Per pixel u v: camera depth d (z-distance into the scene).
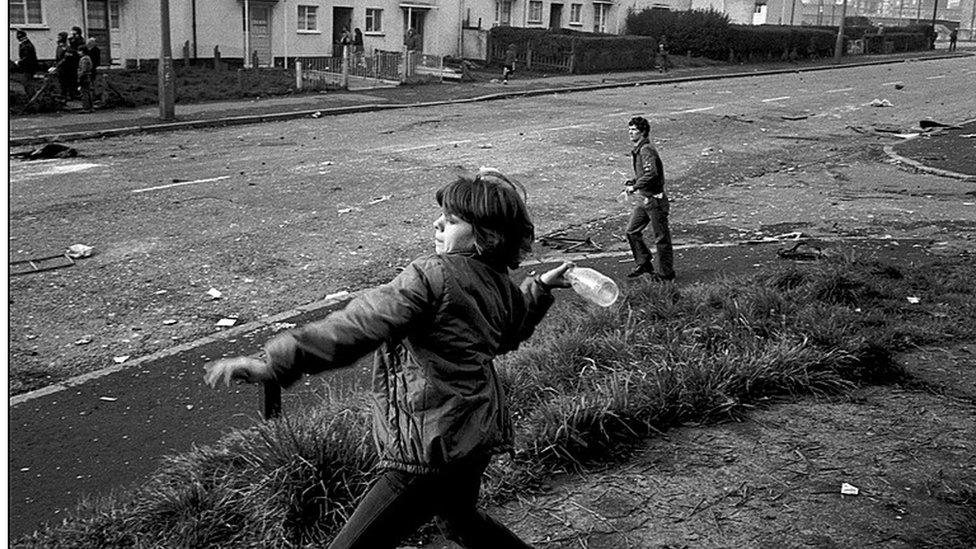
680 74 40.44
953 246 10.83
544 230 12.13
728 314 7.07
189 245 10.89
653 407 5.29
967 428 5.37
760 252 10.66
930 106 30.12
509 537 3.39
